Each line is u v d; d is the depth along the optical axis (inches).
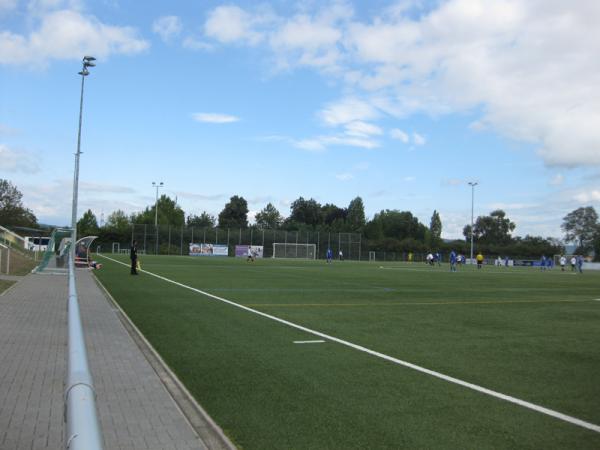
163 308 560.1
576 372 307.4
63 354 325.7
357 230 4931.1
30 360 307.9
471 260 3329.2
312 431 201.3
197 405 228.8
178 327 438.6
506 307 658.8
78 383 98.7
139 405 227.3
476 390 263.6
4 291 669.3
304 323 476.4
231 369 297.1
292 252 3144.7
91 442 76.6
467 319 532.7
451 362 327.3
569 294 893.2
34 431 195.5
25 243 2108.8
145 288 789.9
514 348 379.6
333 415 220.5
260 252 3065.9
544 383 281.3
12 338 370.3
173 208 4439.0
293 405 233.1
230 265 1734.7
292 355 337.4
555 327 490.3
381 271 1626.5
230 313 531.8
